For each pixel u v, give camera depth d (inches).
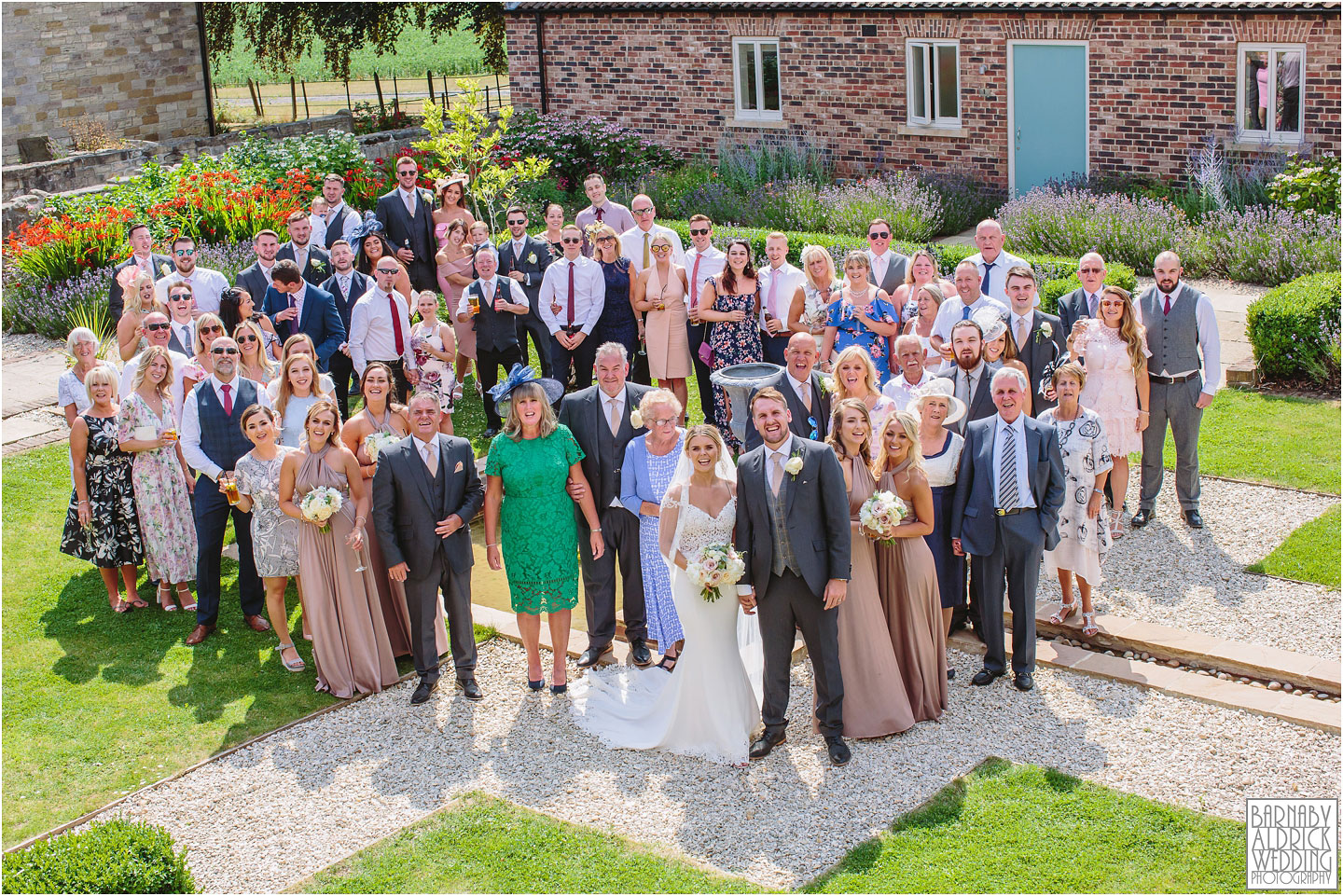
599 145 794.8
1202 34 609.9
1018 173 691.4
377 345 407.2
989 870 213.2
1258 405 426.6
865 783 243.3
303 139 808.3
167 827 243.6
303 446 294.0
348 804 248.4
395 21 1263.5
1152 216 586.2
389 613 306.7
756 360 391.2
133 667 309.3
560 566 279.4
